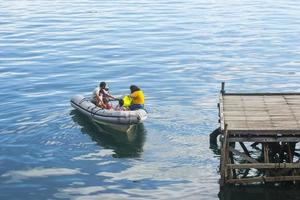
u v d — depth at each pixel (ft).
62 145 67.21
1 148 65.72
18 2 212.84
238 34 140.46
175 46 126.41
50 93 89.56
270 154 62.80
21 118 76.48
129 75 101.14
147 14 178.29
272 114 58.08
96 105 77.10
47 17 173.27
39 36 140.36
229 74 101.71
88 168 60.59
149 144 67.31
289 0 214.28
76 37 138.41
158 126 73.31
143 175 58.85
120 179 57.82
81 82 96.48
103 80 97.86
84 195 54.19
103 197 53.78
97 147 66.54
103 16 174.60
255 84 95.35
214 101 85.15
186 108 81.41
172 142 67.92
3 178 57.88
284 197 52.80
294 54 117.50
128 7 196.75
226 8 192.03
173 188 55.62
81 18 170.50
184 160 62.64
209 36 138.00
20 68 106.22
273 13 178.09
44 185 56.34
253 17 169.48
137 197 53.67
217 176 58.49
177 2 211.20
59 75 101.09
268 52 119.44
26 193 54.60
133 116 70.85
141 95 73.82
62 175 58.70
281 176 53.67
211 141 67.15
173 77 99.55
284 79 98.32
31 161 62.28
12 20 167.32
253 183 55.88
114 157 63.62
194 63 109.81
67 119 76.23
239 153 54.75
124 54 118.32
